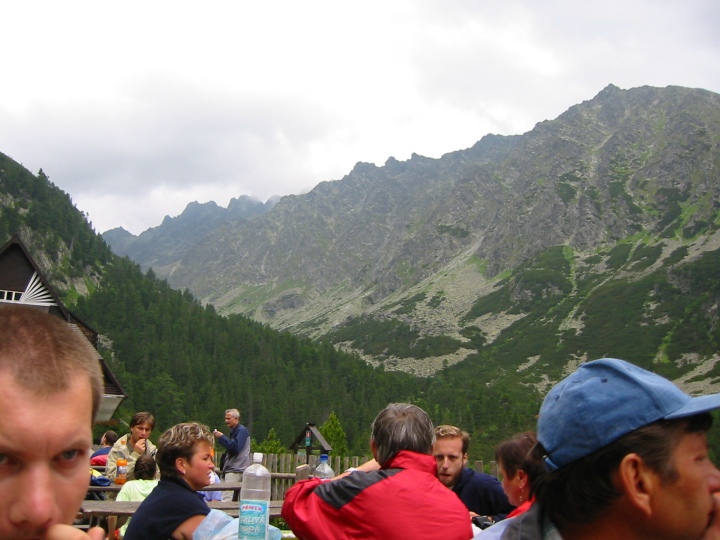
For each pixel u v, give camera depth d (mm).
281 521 10633
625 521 1932
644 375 1998
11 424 1241
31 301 29328
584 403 1947
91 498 9469
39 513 1246
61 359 1344
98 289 166750
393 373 197250
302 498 4125
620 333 184625
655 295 199750
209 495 9398
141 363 138125
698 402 1893
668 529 1888
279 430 135250
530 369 181125
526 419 127312
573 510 1983
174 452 5145
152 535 4902
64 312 29844
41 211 176125
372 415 149000
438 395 167375
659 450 1866
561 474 2002
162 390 126812
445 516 3906
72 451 1328
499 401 148000
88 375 1399
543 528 2104
